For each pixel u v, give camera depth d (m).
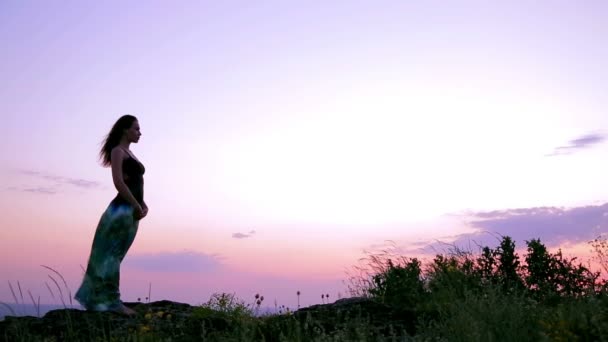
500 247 8.34
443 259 8.51
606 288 7.29
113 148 7.58
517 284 7.80
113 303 7.31
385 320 6.95
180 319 7.18
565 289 7.79
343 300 8.35
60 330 6.57
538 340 5.52
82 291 7.29
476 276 8.09
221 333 6.41
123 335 6.40
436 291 7.91
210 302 7.24
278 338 6.29
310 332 6.47
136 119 7.77
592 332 4.95
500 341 5.65
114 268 7.33
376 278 8.16
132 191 7.56
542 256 8.03
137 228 7.64
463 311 6.17
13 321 6.84
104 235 7.32
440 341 5.75
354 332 6.28
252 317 7.02
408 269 8.10
